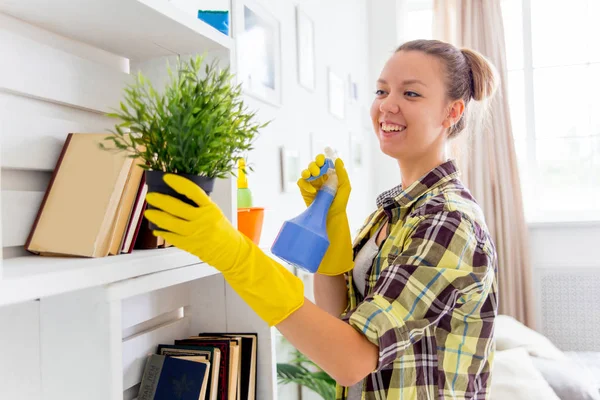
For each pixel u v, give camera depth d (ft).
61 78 2.73
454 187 3.14
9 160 2.42
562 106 11.94
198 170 2.05
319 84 8.09
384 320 2.41
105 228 2.40
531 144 12.00
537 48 12.01
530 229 11.48
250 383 3.48
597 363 8.97
